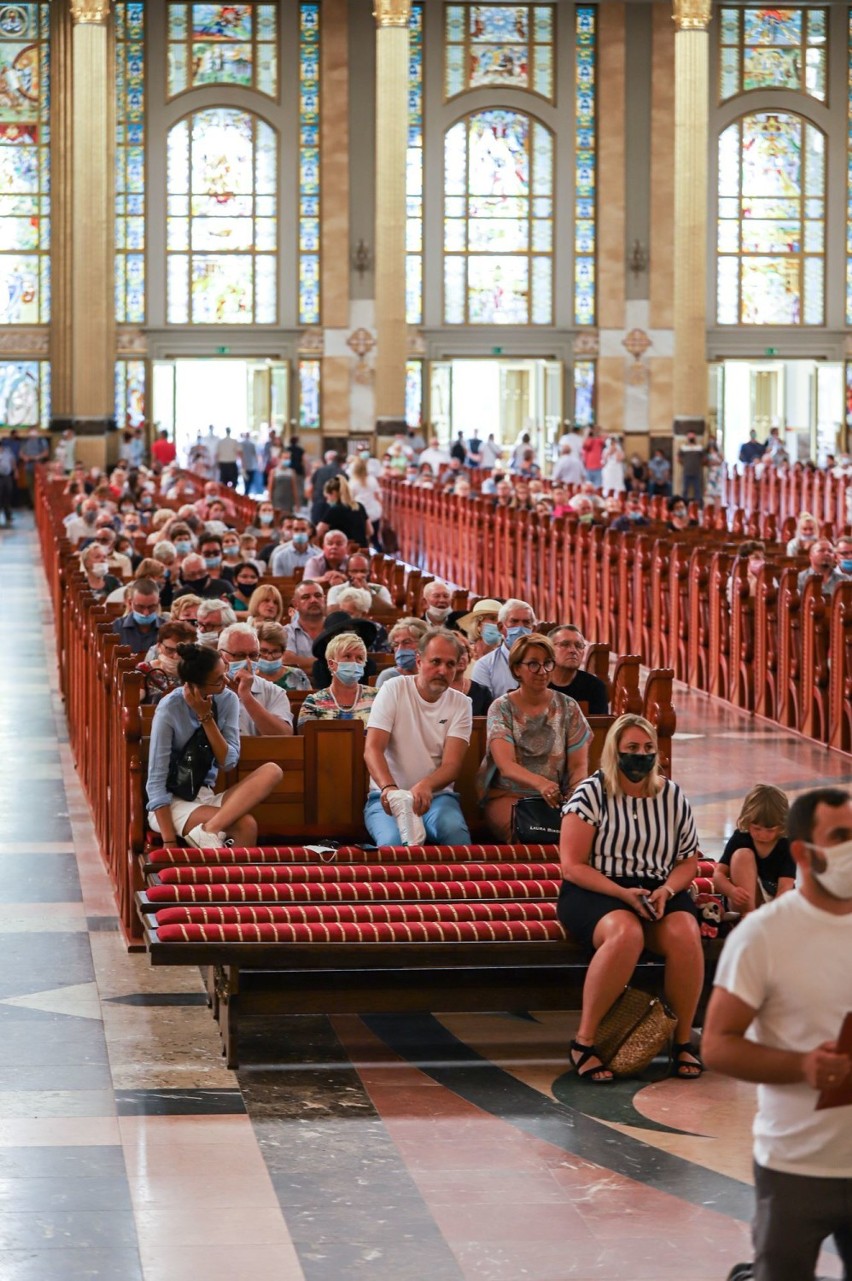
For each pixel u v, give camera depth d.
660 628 18.17
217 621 11.20
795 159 43.69
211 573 15.98
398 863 8.09
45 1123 6.29
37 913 9.17
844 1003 4.04
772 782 12.73
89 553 15.36
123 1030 7.36
